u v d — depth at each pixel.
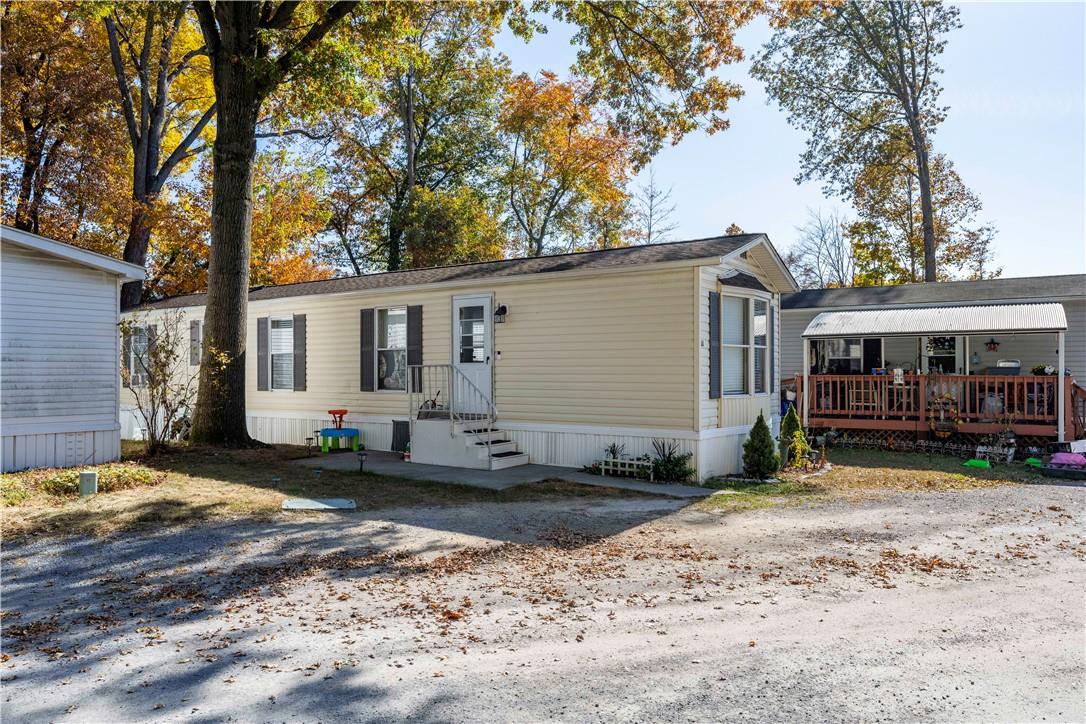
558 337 12.48
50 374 11.12
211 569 6.32
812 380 17.08
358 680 4.08
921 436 15.78
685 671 4.21
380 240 35.16
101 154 23.30
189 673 4.17
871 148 29.88
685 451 11.12
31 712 3.66
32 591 5.69
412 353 14.39
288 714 3.67
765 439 11.52
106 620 5.05
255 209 28.45
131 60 25.77
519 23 18.44
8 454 10.59
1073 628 4.93
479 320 13.51
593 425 12.06
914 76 28.47
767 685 4.02
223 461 12.27
